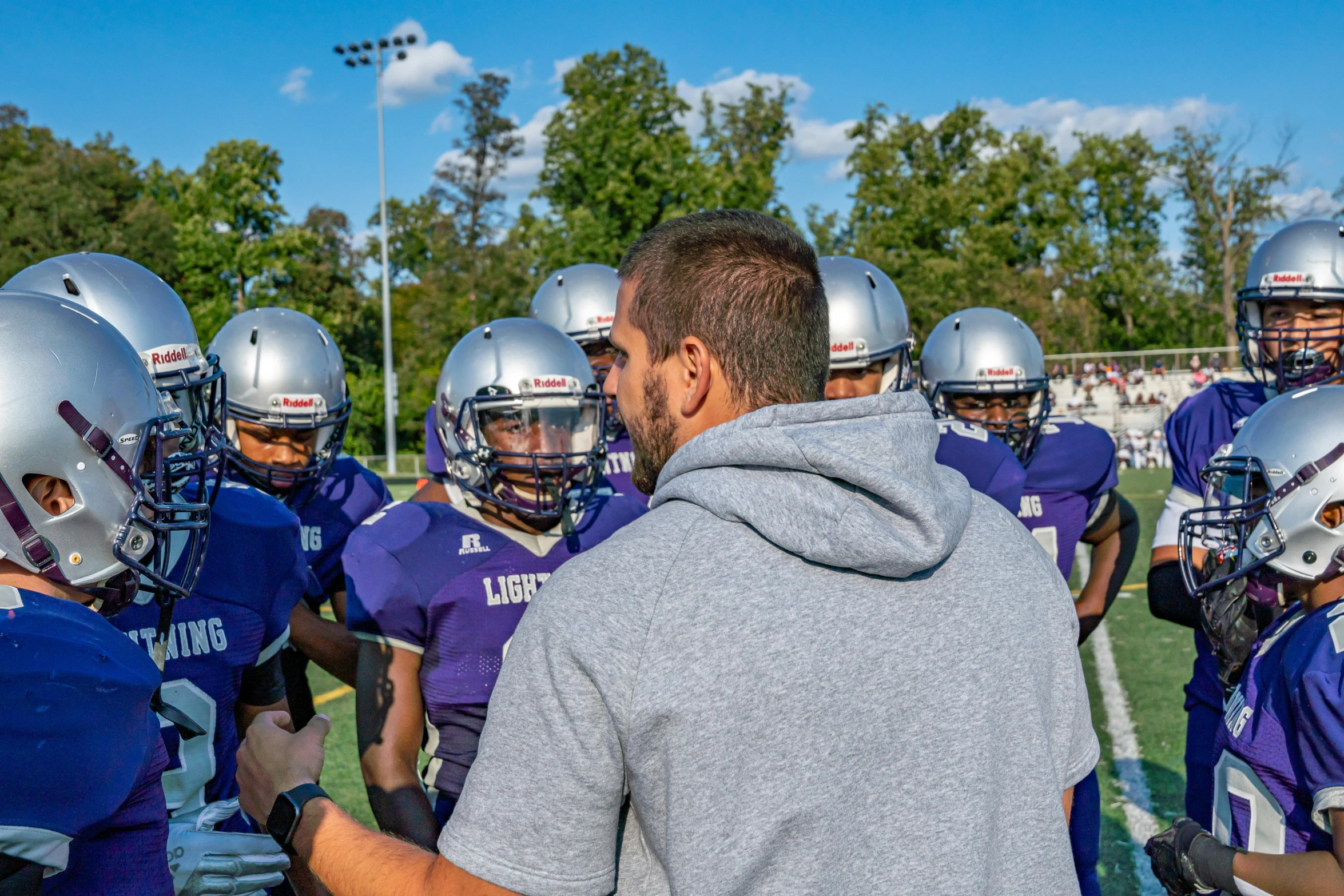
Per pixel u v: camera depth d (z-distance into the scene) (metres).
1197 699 2.47
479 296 33.78
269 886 1.54
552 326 2.38
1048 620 1.18
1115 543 3.45
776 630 1.00
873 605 1.05
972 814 1.03
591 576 1.05
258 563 1.90
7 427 1.17
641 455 1.25
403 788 1.96
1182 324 35.22
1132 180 36.78
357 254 52.19
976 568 1.13
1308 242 2.81
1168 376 22.48
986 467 2.73
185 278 35.41
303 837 1.27
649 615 1.01
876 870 1.00
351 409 3.10
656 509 1.13
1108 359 23.58
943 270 33.50
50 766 1.05
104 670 1.13
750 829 0.98
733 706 0.98
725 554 1.04
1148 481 14.79
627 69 31.42
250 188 34.97
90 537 1.25
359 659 2.11
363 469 3.34
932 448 1.16
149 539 1.32
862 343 2.96
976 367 3.22
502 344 2.25
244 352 2.86
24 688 1.05
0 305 1.24
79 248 35.28
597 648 1.00
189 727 1.32
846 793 1.00
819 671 1.00
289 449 2.96
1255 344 2.94
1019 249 36.97
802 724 0.99
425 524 2.19
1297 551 1.82
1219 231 33.97
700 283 1.15
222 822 1.80
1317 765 1.51
